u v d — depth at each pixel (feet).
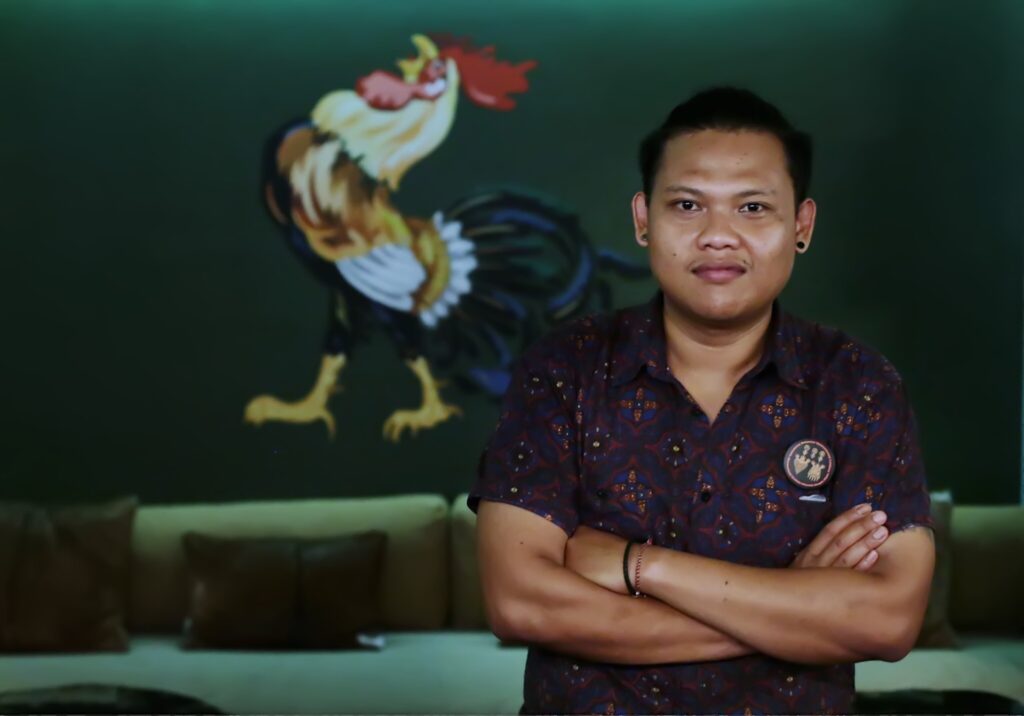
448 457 14.32
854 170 14.29
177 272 14.35
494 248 14.26
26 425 14.26
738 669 5.06
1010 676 11.82
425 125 14.25
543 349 5.50
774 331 5.32
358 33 14.30
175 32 14.32
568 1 14.29
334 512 13.61
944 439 14.30
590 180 14.26
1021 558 13.19
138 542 13.46
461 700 11.55
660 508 5.22
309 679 11.91
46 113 14.33
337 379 14.32
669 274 5.12
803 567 5.08
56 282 14.32
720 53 14.30
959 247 14.30
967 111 14.28
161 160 14.35
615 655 5.05
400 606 13.41
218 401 14.34
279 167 14.30
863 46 14.30
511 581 5.16
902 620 5.01
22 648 12.82
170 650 12.80
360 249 14.26
